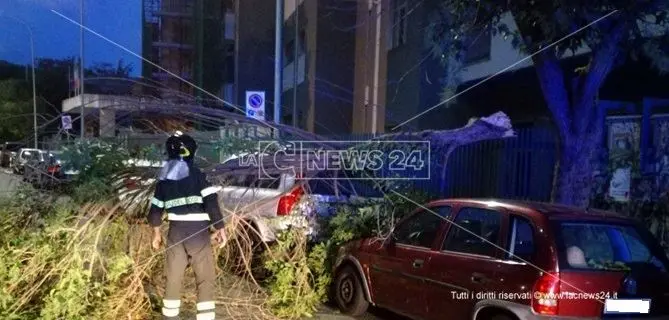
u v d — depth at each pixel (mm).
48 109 10008
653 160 7938
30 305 5121
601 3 6293
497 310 4516
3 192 6328
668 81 9055
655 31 7438
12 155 7262
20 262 5066
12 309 4938
